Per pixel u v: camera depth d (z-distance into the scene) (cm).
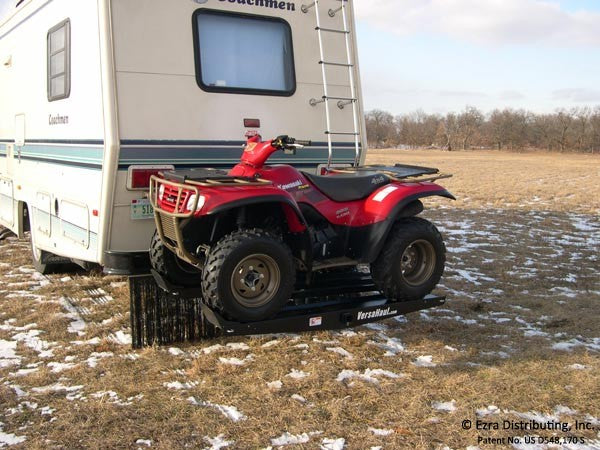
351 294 475
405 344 496
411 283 447
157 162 462
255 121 506
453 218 1219
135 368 432
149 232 472
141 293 466
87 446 328
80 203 500
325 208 431
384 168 502
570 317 571
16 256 771
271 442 338
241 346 482
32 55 606
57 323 520
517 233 1042
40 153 600
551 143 8081
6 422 352
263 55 511
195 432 346
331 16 545
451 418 371
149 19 454
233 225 410
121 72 443
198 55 476
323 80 528
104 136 442
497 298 634
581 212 1379
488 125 8844
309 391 401
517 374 436
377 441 342
